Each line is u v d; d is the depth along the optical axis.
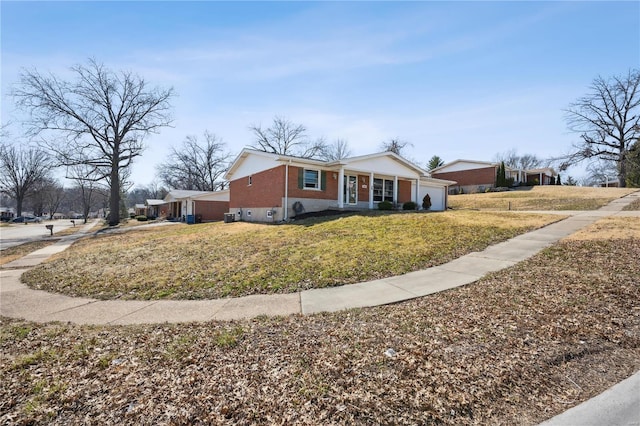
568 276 5.47
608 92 32.16
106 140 28.69
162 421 2.21
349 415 2.21
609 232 8.73
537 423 2.11
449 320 3.94
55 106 25.92
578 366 2.83
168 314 4.83
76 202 83.69
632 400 2.32
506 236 9.32
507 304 4.39
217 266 7.54
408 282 5.82
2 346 3.75
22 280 7.72
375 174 18.64
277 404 2.36
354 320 4.11
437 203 22.92
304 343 3.44
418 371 2.76
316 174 16.98
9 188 50.75
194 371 2.91
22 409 2.42
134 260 8.98
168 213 41.41
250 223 16.77
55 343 3.78
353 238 9.67
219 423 2.17
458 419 2.16
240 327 4.04
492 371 2.74
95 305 5.46
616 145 32.62
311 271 6.66
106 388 2.68
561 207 17.83
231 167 21.09
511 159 64.19
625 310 3.99
